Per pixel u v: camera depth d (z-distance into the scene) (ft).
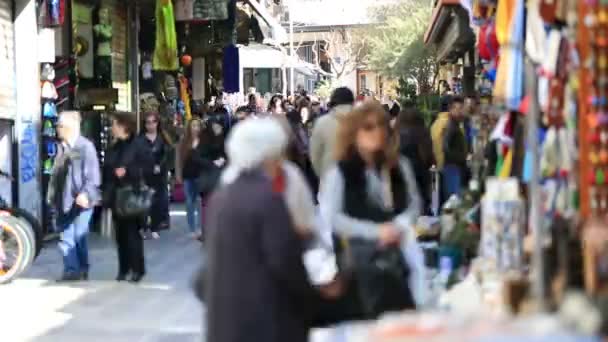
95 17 152.05
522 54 55.83
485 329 26.14
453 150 110.32
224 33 193.98
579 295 29.50
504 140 57.62
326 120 77.00
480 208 57.31
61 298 86.53
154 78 187.62
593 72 38.81
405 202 52.31
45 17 124.36
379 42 471.62
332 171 51.96
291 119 128.67
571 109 43.50
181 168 127.34
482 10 70.28
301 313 39.55
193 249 118.52
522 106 52.65
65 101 137.49
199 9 167.53
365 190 51.26
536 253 35.19
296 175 52.19
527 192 52.03
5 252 93.86
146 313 79.92
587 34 38.78
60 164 94.02
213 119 124.57
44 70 126.21
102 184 95.61
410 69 414.00
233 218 38.50
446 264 55.42
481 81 89.15
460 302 44.75
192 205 128.16
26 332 73.20
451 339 25.49
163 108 187.01
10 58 119.65
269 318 38.06
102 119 145.18
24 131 121.39
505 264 46.21
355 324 41.22
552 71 46.44
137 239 94.48
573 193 42.78
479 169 79.66
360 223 50.67
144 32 182.19
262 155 39.52
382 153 51.57
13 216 95.14
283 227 38.19
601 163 38.88
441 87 263.29
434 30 177.58
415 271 51.11
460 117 111.55
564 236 36.11
